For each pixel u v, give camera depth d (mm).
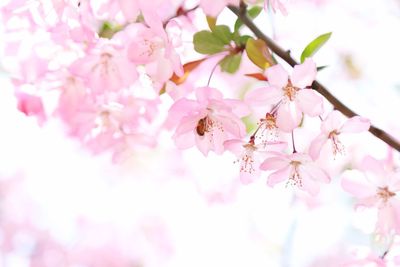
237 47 890
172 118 889
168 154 1373
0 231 1815
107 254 1811
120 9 875
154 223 1726
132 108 933
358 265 937
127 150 971
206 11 853
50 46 910
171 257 1787
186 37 911
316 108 854
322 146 875
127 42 884
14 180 1785
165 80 874
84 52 908
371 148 971
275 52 877
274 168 876
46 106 930
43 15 892
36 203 1805
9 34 907
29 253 1825
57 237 1827
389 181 902
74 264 1818
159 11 896
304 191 907
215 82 1055
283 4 883
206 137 877
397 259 929
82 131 950
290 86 858
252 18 903
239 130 871
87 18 881
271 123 868
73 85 922
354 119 862
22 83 924
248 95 862
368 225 912
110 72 898
